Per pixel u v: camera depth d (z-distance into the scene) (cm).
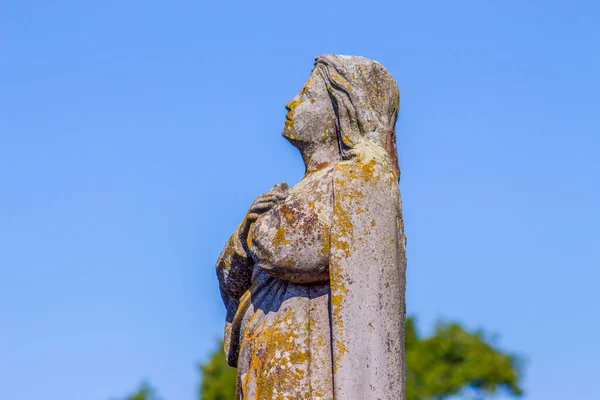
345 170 1084
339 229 1067
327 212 1082
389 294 1066
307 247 1077
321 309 1091
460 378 3475
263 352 1084
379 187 1080
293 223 1080
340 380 1044
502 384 3512
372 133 1131
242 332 1134
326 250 1075
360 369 1045
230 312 1209
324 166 1151
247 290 1161
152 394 3228
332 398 1064
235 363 1184
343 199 1073
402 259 1120
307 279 1092
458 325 3638
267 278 1132
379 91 1148
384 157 1109
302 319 1090
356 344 1048
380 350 1052
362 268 1062
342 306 1055
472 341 3581
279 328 1089
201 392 3166
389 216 1080
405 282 1130
